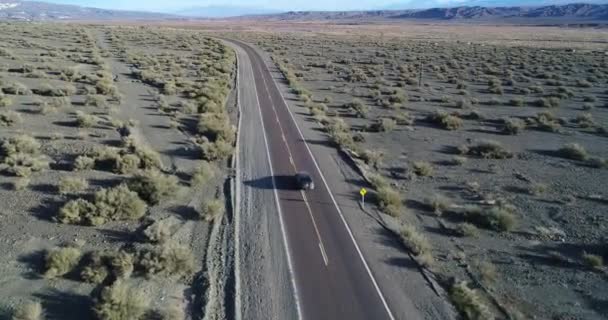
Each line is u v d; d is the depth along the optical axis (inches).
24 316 547.8
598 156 1376.7
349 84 2677.2
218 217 878.4
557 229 896.9
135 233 783.7
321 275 708.0
